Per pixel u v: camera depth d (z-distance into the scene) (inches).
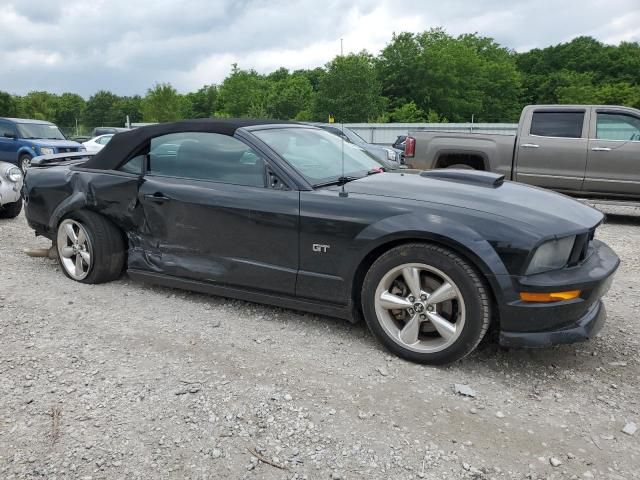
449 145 349.7
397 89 3043.8
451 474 88.0
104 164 171.9
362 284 134.9
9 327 143.3
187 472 88.0
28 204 190.5
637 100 2847.0
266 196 139.8
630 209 394.3
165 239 158.7
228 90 3550.7
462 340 118.8
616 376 122.2
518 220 117.6
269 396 110.5
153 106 2827.3
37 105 3206.2
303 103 3046.3
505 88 3238.2
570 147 328.5
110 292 171.5
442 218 120.0
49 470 88.0
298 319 151.6
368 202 129.1
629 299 175.9
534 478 87.5
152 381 116.0
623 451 94.8
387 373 121.2
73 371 120.0
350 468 89.0
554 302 113.8
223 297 168.4
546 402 110.7
